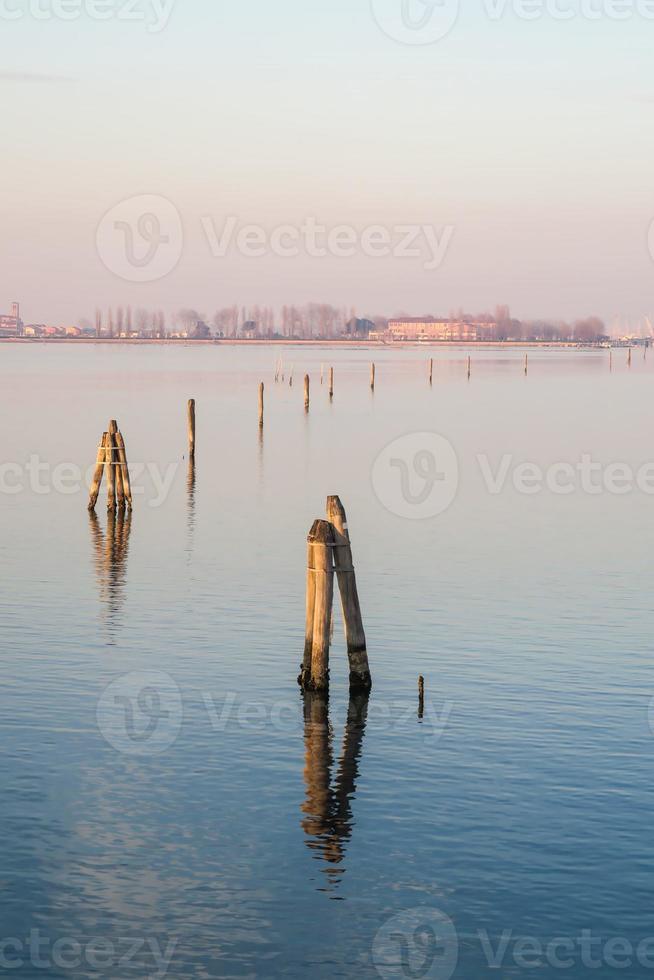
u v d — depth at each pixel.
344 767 18.42
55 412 92.38
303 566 33.41
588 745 19.31
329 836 16.08
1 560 34.25
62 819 16.45
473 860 15.41
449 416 92.94
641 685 22.36
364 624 27.02
